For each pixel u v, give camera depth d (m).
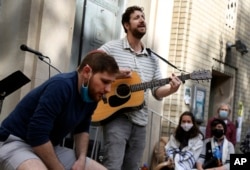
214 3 9.63
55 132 3.02
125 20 4.50
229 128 7.73
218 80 11.08
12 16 5.53
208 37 9.48
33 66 5.46
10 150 2.87
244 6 11.30
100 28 7.23
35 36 5.52
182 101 8.45
